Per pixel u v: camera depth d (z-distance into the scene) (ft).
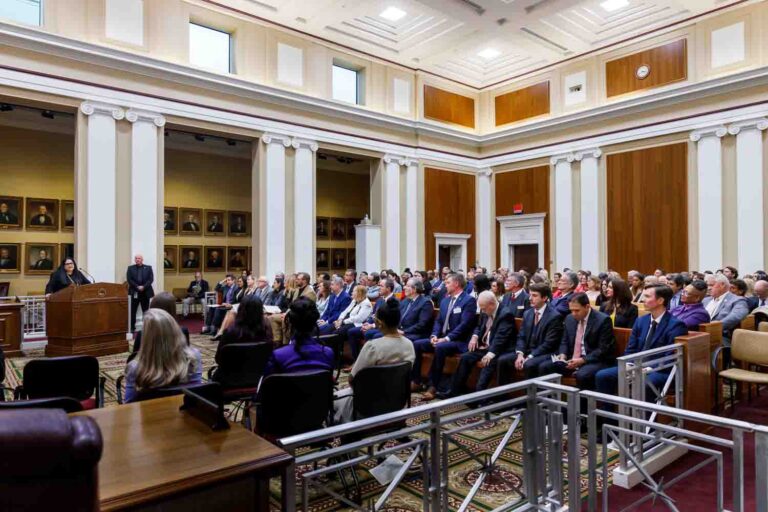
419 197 44.06
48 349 23.22
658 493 8.27
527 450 8.90
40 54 27.07
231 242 47.62
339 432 6.07
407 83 43.80
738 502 6.59
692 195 34.73
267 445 5.18
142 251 30.27
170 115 31.42
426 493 7.23
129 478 4.34
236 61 34.37
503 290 23.41
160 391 8.20
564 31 37.37
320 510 9.48
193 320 40.06
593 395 8.43
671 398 12.69
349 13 34.55
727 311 18.37
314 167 37.76
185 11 32.32
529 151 44.16
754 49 32.50
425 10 34.50
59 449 2.59
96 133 28.81
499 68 44.70
